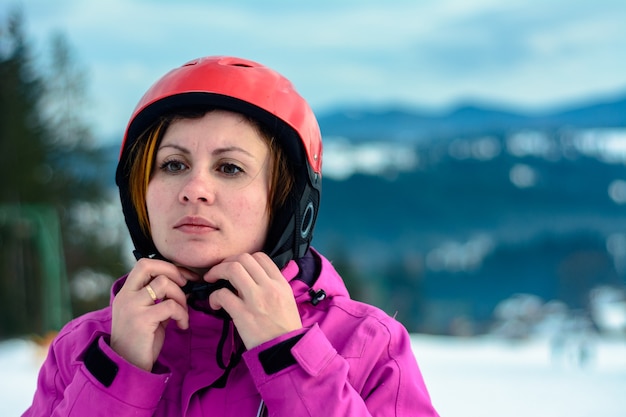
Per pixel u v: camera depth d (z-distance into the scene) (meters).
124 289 1.70
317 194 1.87
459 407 12.86
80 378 1.66
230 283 1.70
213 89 1.71
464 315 111.69
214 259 1.69
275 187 1.76
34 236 36.84
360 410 1.58
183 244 1.69
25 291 36.69
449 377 18.58
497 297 169.25
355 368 1.73
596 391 15.40
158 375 1.64
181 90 1.72
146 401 1.63
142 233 1.89
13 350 24.64
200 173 1.69
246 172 1.71
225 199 1.69
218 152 1.70
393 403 1.72
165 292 1.68
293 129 1.75
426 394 1.79
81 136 40.31
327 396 1.57
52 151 39.56
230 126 1.71
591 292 69.81
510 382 17.22
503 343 40.88
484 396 14.39
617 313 67.94
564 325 30.89
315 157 1.82
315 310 1.84
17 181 36.75
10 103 38.56
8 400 10.84
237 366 1.73
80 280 38.38
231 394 1.69
